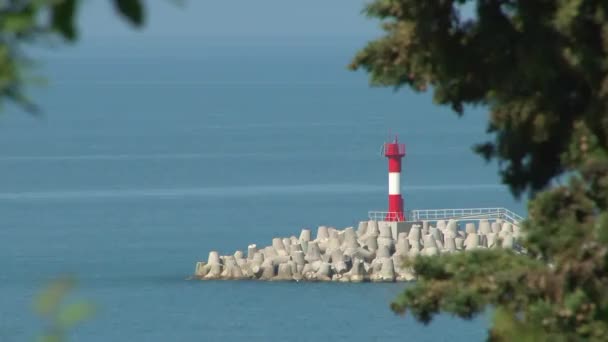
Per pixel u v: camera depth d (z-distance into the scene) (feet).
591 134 239.91
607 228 227.40
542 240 244.42
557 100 245.65
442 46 247.91
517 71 243.40
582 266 231.09
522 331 163.63
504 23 244.42
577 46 233.76
